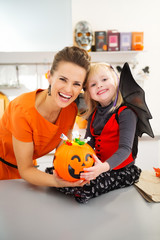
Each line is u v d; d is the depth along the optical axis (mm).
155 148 2424
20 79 2639
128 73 1002
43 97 1053
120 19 2668
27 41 2535
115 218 723
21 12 2457
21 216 736
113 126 1052
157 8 2682
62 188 884
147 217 728
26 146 979
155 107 2863
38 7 2469
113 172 951
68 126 1189
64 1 2490
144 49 2744
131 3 2646
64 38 2572
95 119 1172
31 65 2627
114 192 912
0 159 1256
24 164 982
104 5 2619
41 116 1004
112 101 1107
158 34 2729
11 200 839
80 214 748
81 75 899
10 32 2488
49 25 2525
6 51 2379
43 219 718
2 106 2414
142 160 2434
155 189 905
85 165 814
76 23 2613
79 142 860
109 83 1070
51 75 957
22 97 1046
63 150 849
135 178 971
